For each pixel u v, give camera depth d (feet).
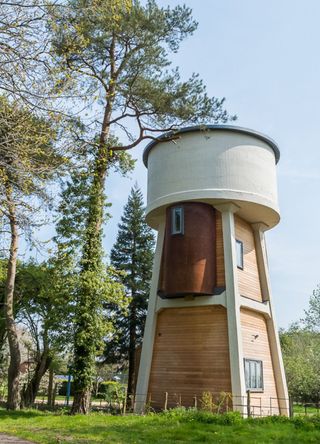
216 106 71.61
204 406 62.39
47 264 76.64
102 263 67.51
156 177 77.36
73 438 39.81
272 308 78.64
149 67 71.05
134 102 71.51
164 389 69.31
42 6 28.68
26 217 33.60
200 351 68.33
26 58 28.48
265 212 76.54
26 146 29.86
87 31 65.00
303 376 120.06
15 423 51.55
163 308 73.61
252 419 51.78
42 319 93.15
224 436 41.96
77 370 62.85
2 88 28.63
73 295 65.72
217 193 70.95
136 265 122.01
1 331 98.43
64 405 95.86
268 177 76.07
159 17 69.92
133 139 74.13
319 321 119.03
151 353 72.43
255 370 70.13
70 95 30.96
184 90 70.85
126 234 127.34
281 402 74.13
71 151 34.45
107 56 70.95
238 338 65.05
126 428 46.70
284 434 43.14
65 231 67.46
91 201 68.85
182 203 73.36
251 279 77.36
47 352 94.79
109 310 114.62
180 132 75.00
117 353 118.83
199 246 70.59
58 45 31.45
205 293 68.74
